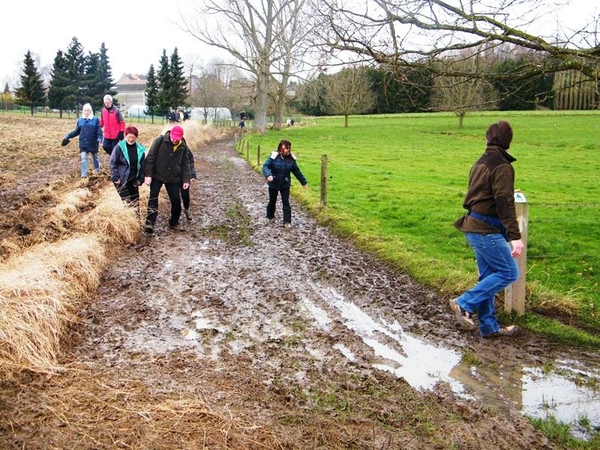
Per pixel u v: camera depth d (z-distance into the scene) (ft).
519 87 24.36
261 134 160.15
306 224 38.06
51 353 16.20
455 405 14.70
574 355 18.19
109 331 18.65
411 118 219.20
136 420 12.94
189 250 29.63
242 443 12.28
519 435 13.43
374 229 35.60
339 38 23.13
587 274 26.55
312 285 24.64
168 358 16.70
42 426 12.53
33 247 25.07
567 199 52.08
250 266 27.14
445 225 37.14
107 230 29.58
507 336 19.40
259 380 15.58
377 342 18.83
